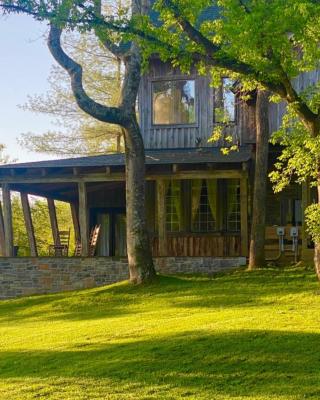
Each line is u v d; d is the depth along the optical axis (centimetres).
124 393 774
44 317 1443
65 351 1006
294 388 755
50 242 3822
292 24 1050
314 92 1327
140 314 1334
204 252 2131
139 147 1702
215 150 2111
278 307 1258
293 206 2112
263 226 1778
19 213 3703
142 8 1706
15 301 1720
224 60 1170
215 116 2197
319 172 1242
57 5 1153
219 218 2152
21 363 963
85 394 779
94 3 1169
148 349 958
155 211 2206
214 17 2048
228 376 814
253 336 980
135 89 1688
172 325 1129
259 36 1069
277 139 1520
